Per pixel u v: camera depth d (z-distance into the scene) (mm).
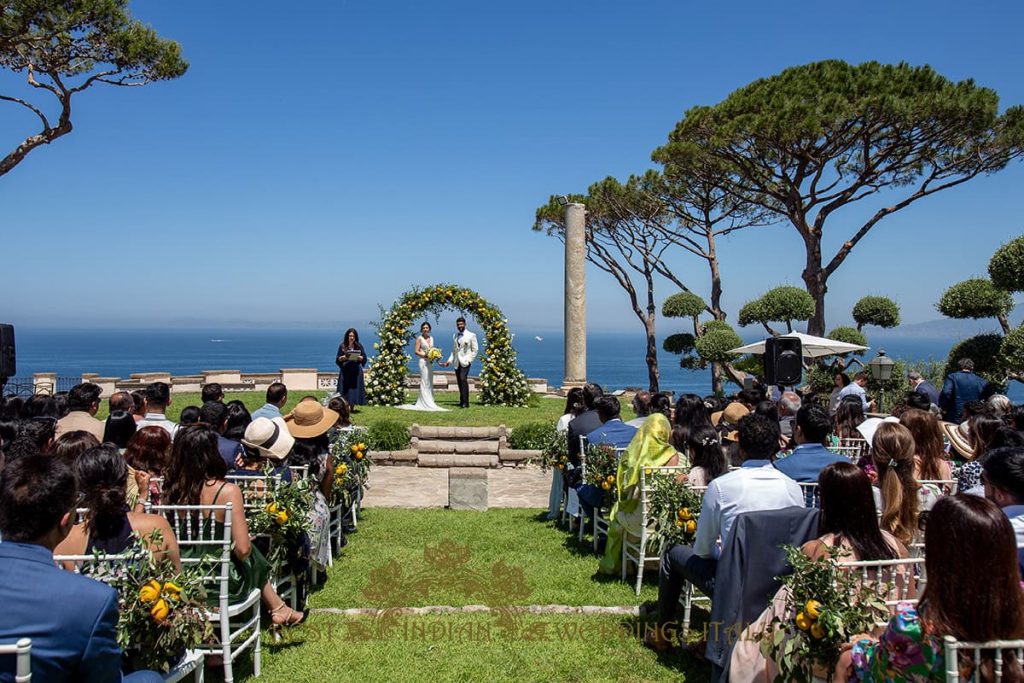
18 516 2744
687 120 20984
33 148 15859
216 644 4480
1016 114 18062
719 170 21797
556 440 8828
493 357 19031
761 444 4555
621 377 159500
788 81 19750
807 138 18656
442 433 14453
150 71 16266
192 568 4305
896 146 19078
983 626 2402
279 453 6281
